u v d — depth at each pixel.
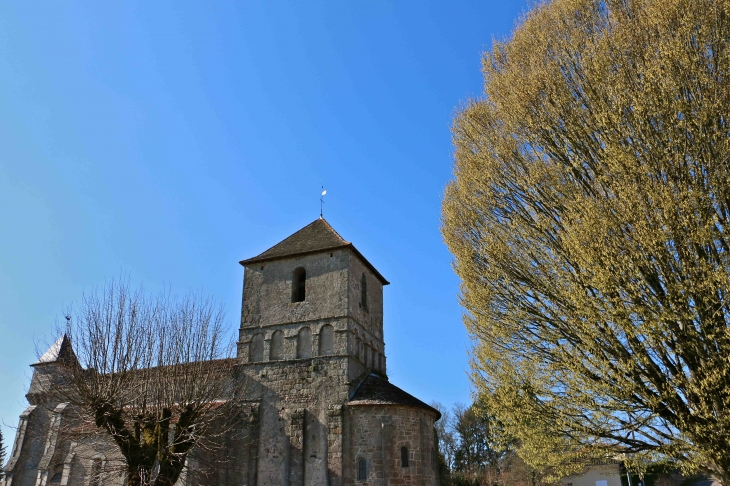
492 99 20.95
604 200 15.45
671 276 13.69
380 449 25.31
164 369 23.34
